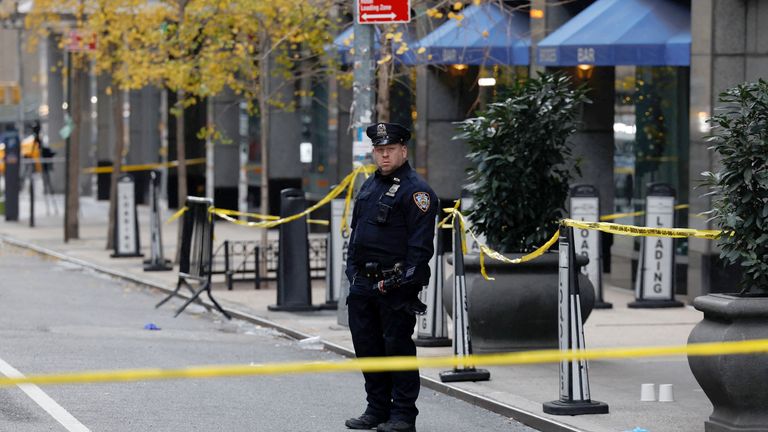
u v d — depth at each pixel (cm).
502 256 2459
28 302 3803
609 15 3900
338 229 3638
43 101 13612
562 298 2112
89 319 3431
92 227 7050
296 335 3158
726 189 1972
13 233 6700
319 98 6431
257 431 2012
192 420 2081
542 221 2719
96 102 9475
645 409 2158
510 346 2705
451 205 5131
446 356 2725
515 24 4622
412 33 4800
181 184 4941
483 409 2252
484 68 4550
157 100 9131
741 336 1834
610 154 4459
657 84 4044
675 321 3347
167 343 2997
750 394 1836
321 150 6488
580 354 1539
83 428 1980
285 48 4634
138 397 2267
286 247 3600
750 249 1931
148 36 4844
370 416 2039
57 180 10675
